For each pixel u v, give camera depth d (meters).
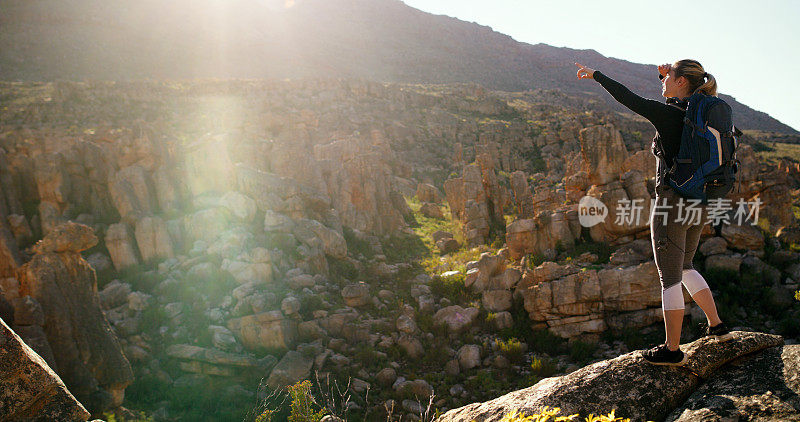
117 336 15.41
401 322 17.58
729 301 15.66
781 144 96.50
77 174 21.30
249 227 21.19
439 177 59.47
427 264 24.55
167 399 13.94
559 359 15.67
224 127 58.50
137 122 23.28
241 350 15.68
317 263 20.75
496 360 15.60
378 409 13.66
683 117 2.97
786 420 2.37
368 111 78.88
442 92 107.19
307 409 5.71
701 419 2.65
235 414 13.02
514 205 38.94
